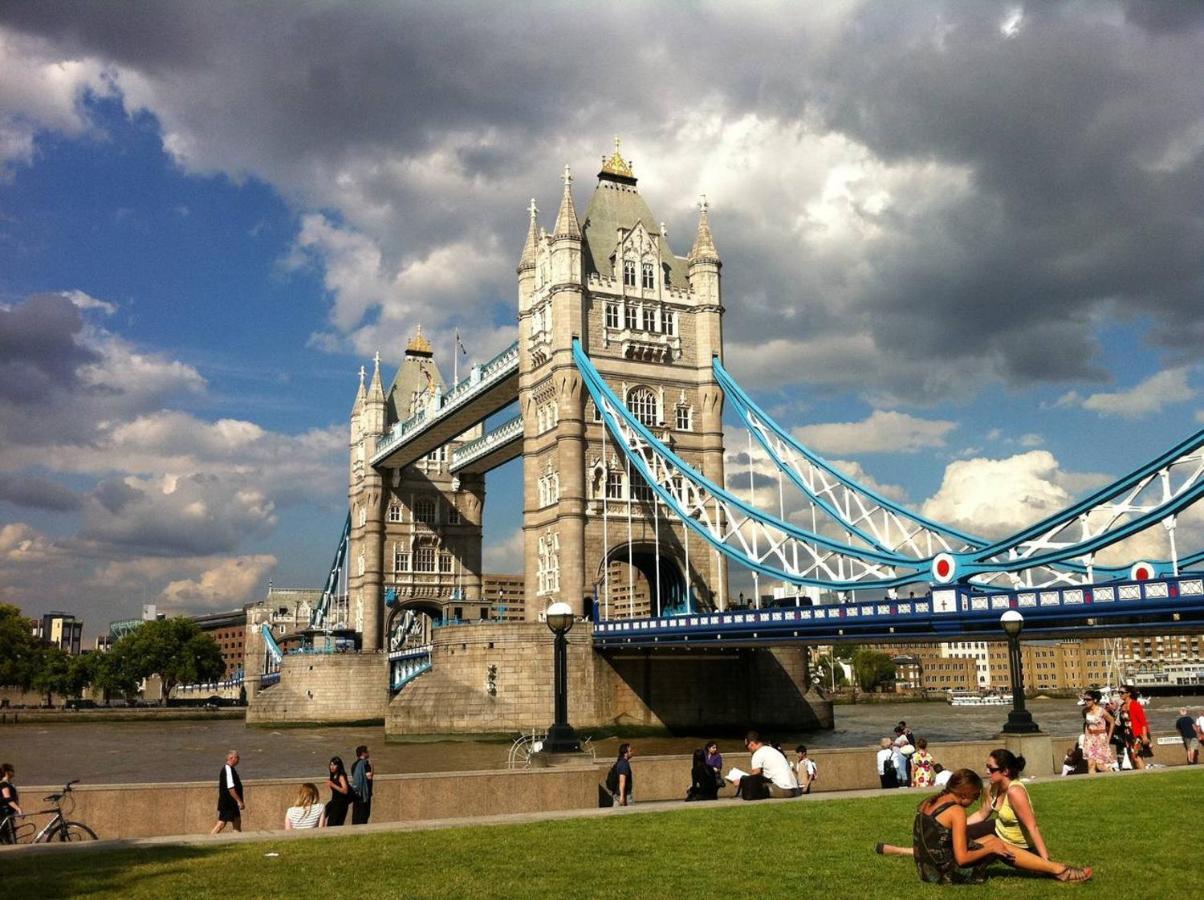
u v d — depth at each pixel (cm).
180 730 12019
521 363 9812
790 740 7969
